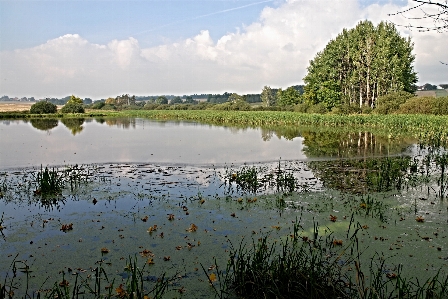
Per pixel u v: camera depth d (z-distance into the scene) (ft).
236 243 20.90
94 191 32.40
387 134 85.71
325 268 16.34
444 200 28.99
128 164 45.85
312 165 45.47
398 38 169.78
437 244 20.38
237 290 15.75
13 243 21.13
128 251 19.97
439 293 15.08
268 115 138.41
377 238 21.34
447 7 12.92
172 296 15.51
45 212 26.84
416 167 42.14
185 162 47.37
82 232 22.76
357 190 32.50
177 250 20.04
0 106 313.73
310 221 24.47
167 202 28.96
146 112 202.18
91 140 74.43
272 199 29.73
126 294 14.82
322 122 119.85
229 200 29.45
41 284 16.57
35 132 94.73
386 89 165.07
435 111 122.11
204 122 142.00
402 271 17.35
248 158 50.98
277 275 15.57
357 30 179.42
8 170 42.60
